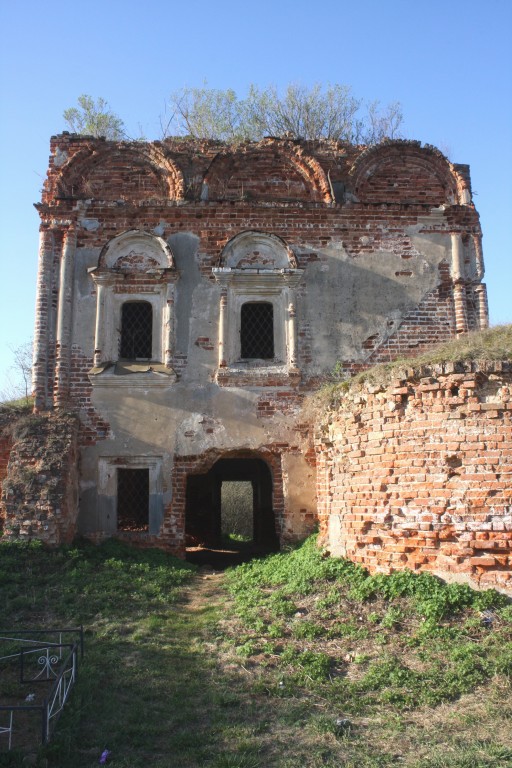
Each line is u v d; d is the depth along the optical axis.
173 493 13.10
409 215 14.73
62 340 13.56
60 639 7.30
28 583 10.05
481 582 8.33
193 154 14.98
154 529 12.96
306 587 9.37
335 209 14.55
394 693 6.46
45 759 5.30
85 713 6.23
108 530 12.91
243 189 14.89
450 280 14.54
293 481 13.26
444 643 7.32
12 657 7.46
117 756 5.50
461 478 8.73
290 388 13.66
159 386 13.50
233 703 6.44
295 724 6.00
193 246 14.19
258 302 14.24
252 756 5.43
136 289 13.98
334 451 10.92
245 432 13.41
